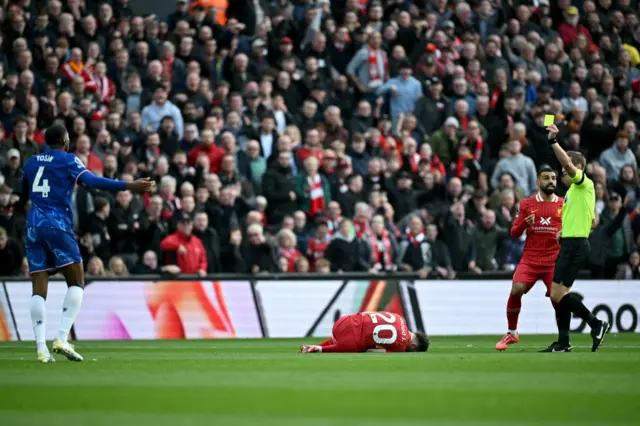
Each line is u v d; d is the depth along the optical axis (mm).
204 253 68312
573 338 64312
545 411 21641
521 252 76250
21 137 69375
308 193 74125
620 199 80188
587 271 75938
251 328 68500
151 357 42250
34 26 79125
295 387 26641
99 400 23906
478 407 22281
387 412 21469
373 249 71812
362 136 79000
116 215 67812
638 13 104688
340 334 43594
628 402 23266
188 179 71688
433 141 82438
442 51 89812
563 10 98438
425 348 44625
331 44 86875
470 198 76750
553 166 86438
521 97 89312
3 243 64750
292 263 70250
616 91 97188
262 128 76750
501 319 73562
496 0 96250
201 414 21250
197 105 78688
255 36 86188
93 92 76938
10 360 40125
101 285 66125
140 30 81438
